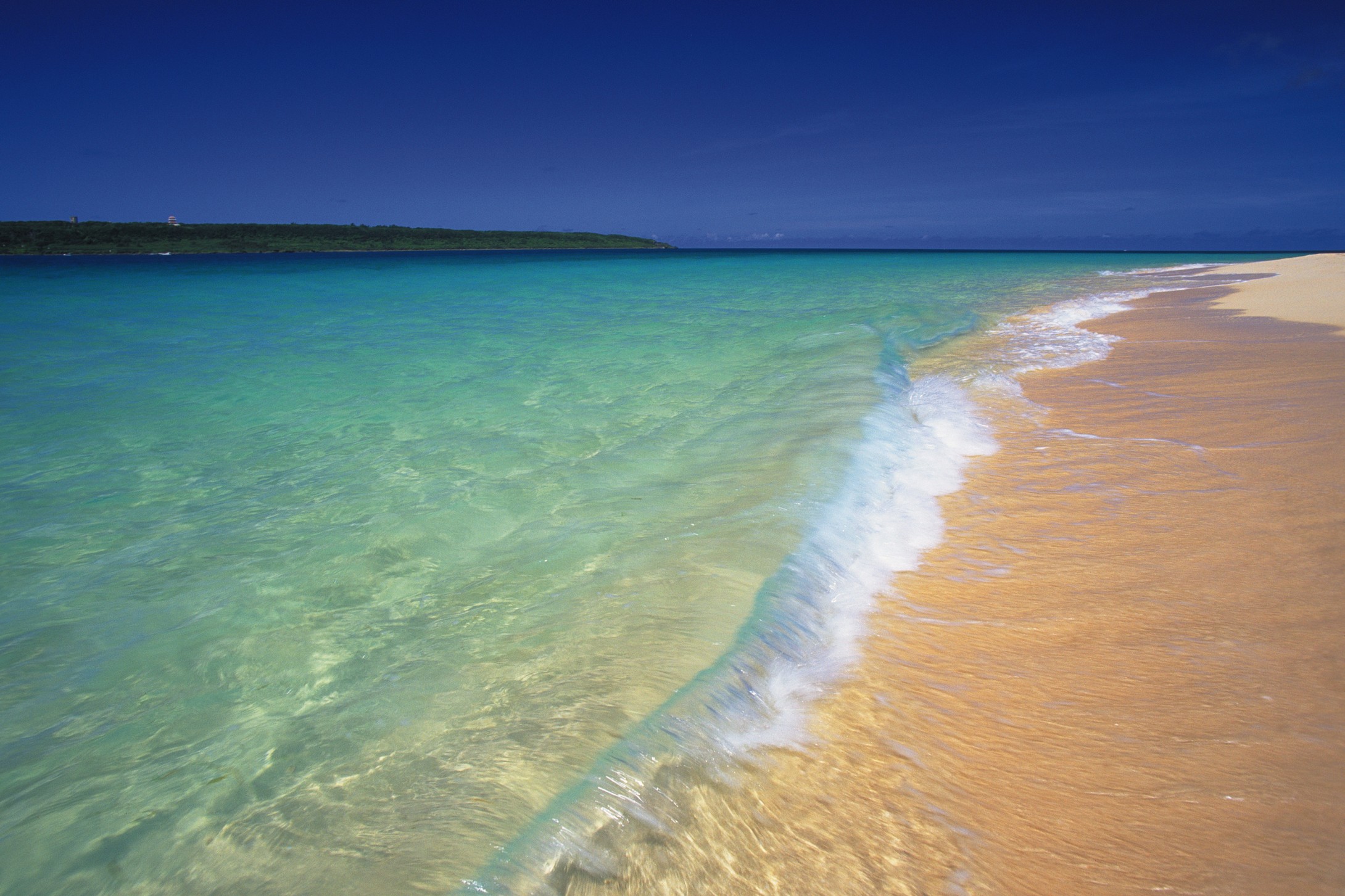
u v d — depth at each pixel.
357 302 17.22
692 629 2.64
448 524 3.81
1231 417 5.36
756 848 1.73
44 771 2.07
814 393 6.57
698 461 4.71
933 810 1.87
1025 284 22.95
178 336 11.10
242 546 3.59
